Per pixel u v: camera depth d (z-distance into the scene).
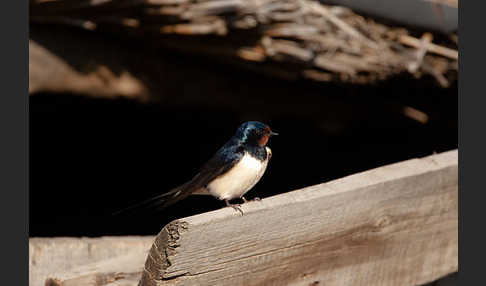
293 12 12.65
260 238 5.38
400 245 6.73
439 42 14.57
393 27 14.16
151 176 15.18
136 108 12.99
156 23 11.75
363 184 6.25
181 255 4.83
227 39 12.31
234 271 5.24
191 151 15.21
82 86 11.66
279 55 12.52
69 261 8.11
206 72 13.09
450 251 7.38
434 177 6.97
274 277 5.60
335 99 14.84
